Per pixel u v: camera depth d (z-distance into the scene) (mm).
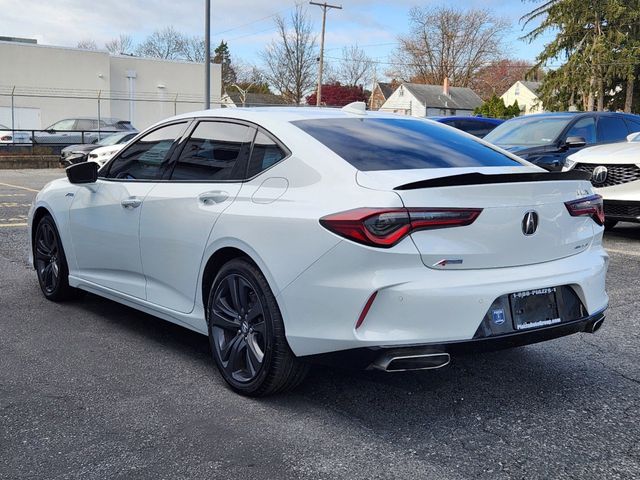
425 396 3648
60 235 5270
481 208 3125
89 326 4922
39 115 36469
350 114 4199
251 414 3377
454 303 3033
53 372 3957
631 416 3412
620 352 4418
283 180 3535
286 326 3314
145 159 4598
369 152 3559
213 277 3879
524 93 74125
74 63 37125
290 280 3246
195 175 4105
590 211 3650
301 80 67062
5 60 35156
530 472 2816
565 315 3410
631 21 37719
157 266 4238
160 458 2900
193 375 3936
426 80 76688
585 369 4098
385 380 3877
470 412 3438
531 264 3334
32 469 2797
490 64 76938
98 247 4805
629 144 8711
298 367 3436
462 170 3523
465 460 2914
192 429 3191
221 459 2896
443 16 75125
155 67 40375
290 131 3703
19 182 18297
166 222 4109
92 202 4844
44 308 5395
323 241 3121
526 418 3371
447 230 3074
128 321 5074
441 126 4414
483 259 3154
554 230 3406
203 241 3803
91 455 2922
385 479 2738
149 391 3674
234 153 3928
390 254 2984
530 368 4105
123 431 3162
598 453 3000
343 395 3645
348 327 3061
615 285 6262
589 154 8555
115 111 39500
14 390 3664
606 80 37625
